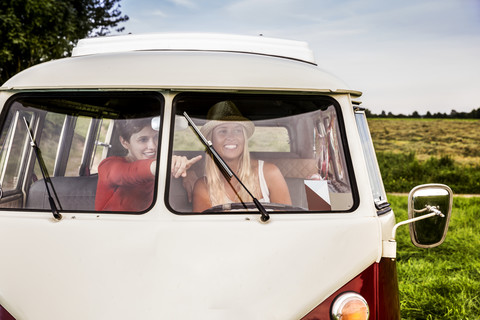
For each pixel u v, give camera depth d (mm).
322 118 2635
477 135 38562
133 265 2309
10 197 2586
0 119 2611
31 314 2311
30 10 16672
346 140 2562
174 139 2506
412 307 5934
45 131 2719
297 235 2369
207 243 2330
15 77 2678
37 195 2609
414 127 41094
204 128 2545
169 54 2686
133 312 2268
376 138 39281
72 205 2570
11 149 2625
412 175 27547
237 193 2516
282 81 2572
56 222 2385
